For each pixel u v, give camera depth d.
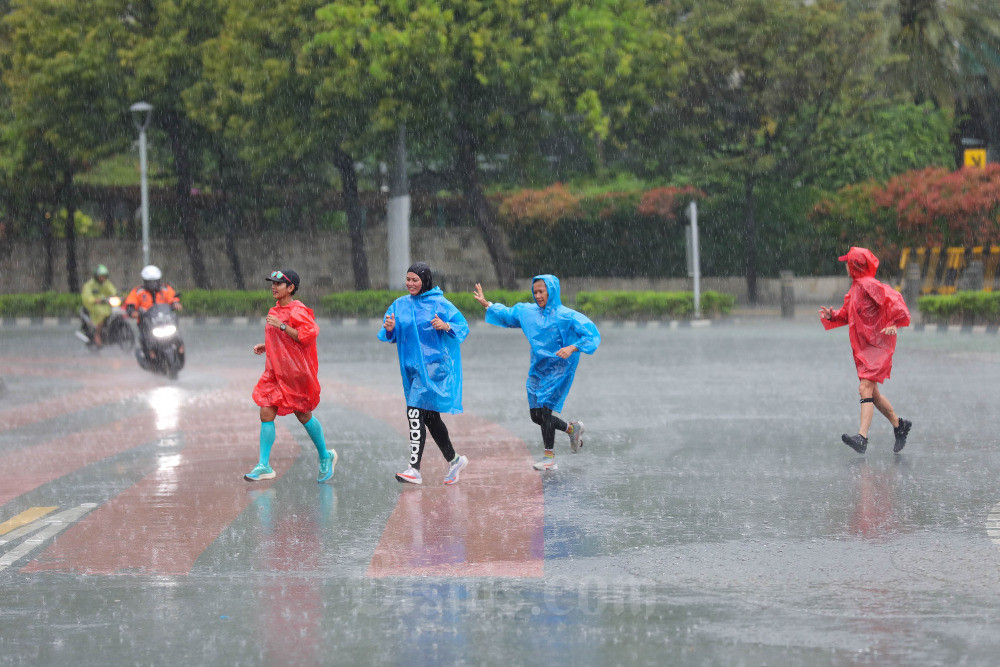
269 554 15.95
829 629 12.28
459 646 11.79
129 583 14.47
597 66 82.00
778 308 93.88
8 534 17.34
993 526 17.33
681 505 19.17
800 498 19.70
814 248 100.06
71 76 93.25
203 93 92.69
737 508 18.89
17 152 101.06
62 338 72.00
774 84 93.25
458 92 83.81
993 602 13.29
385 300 86.56
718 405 33.16
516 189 108.56
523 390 37.78
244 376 44.16
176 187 107.56
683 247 102.44
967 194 86.56
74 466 23.75
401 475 21.34
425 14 77.88
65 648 11.89
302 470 23.12
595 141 106.81
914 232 89.44
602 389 37.69
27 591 14.12
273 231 110.69
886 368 24.20
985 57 109.75
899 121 104.06
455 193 109.12
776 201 100.44
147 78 93.56
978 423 28.81
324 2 84.19
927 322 69.81
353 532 17.31
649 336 66.06
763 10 92.56
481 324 80.69
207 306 90.88
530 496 20.09
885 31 98.69
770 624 12.48
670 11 97.56
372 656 11.51
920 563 15.12
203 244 110.62
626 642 11.86
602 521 17.95
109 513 18.92
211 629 12.48
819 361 47.72
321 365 48.59
